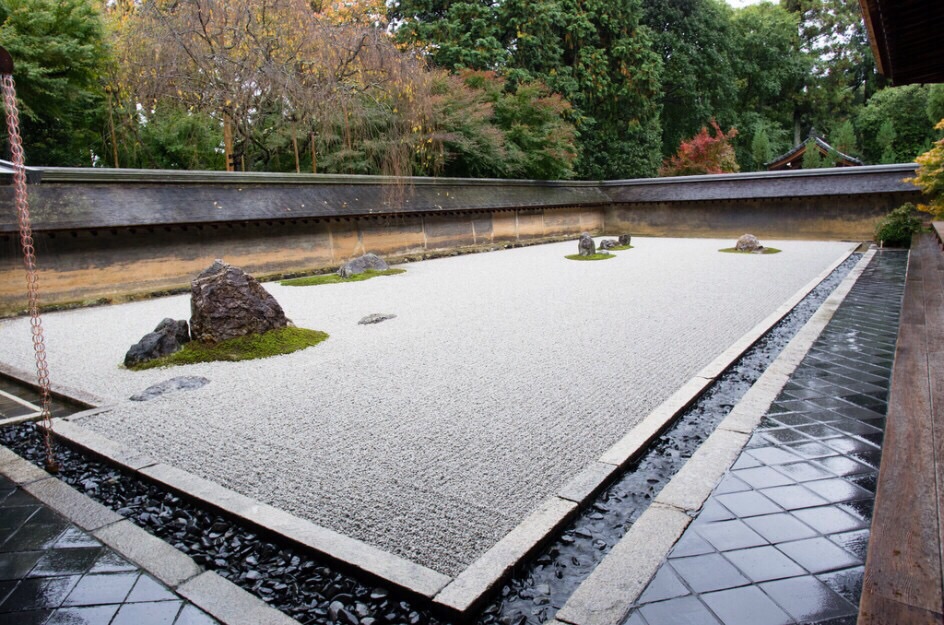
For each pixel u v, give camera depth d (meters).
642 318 7.55
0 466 3.51
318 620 2.21
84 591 2.32
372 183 15.59
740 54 36.25
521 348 6.18
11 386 5.45
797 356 5.40
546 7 22.66
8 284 9.10
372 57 14.41
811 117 41.53
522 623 2.14
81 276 10.00
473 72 20.80
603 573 2.30
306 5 13.77
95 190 10.37
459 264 14.91
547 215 21.77
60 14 12.47
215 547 2.71
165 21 12.51
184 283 11.52
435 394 4.77
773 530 2.57
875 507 2.69
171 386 5.10
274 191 13.28
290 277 13.27
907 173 18.67
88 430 4.06
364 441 3.85
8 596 2.29
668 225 23.45
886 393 4.39
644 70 25.30
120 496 3.23
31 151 14.66
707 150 28.70
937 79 6.43
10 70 3.41
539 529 2.65
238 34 13.59
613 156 27.55
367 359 5.91
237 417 4.36
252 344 6.23
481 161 20.38
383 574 2.35
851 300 8.29
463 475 3.33
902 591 2.08
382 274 12.94
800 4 42.56
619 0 25.14
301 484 3.27
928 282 9.44
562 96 23.97
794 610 2.06
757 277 11.13
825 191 19.61
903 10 4.50
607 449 3.65
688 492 2.91
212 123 17.30
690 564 2.34
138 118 16.06
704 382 4.76
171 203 11.23
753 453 3.36
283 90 13.70
